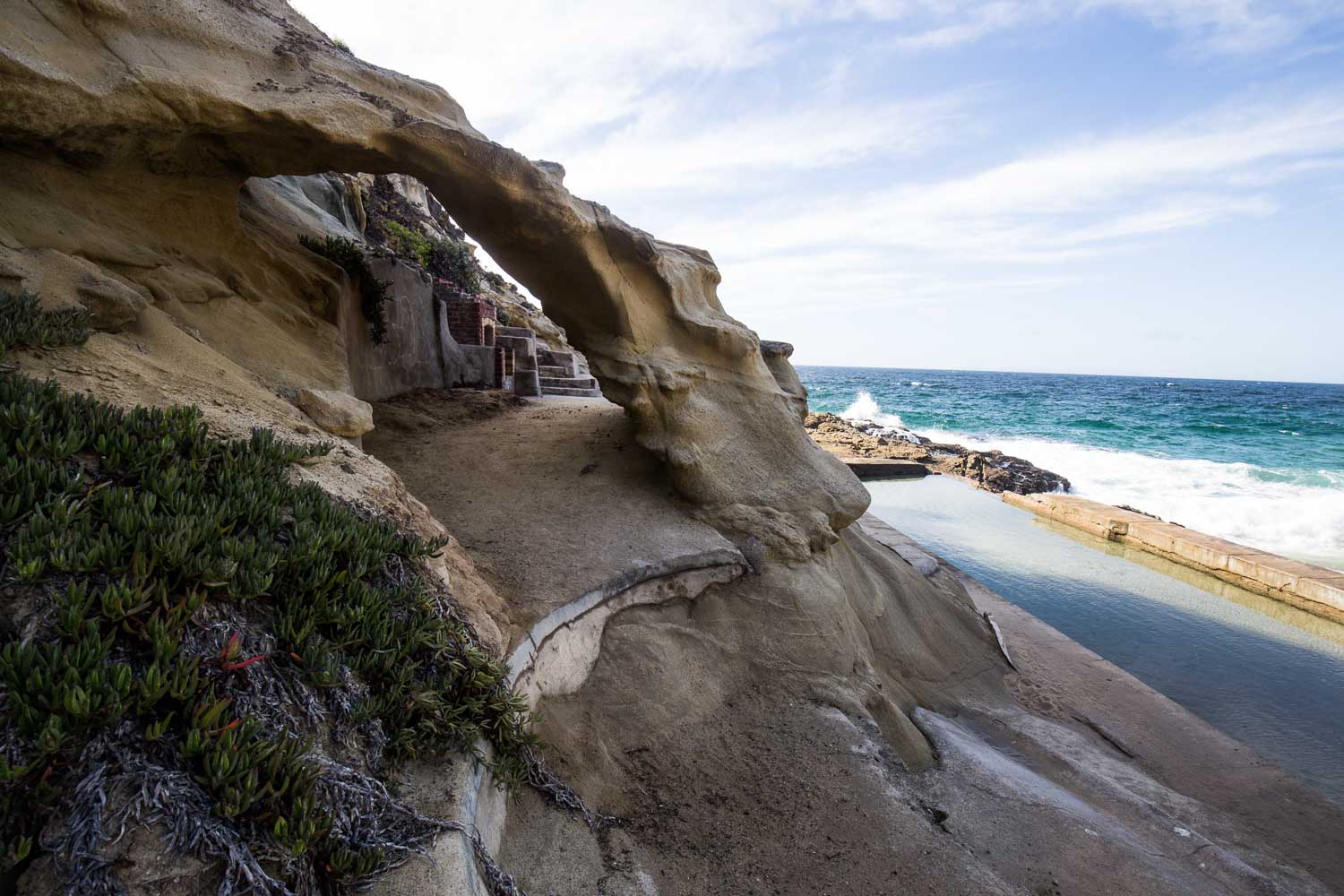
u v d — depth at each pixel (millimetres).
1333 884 5656
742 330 9414
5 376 3432
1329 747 7992
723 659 6543
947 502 20734
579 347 9195
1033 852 4988
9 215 4711
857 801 5086
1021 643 9969
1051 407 60438
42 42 4660
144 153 5781
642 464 9289
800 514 8352
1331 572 13273
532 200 7172
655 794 4898
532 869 3770
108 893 2025
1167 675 9766
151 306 5461
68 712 2213
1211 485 24672
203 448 3729
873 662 7707
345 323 9344
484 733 3900
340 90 6172
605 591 6207
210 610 2887
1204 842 5734
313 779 2646
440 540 4590
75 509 2830
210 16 5754
